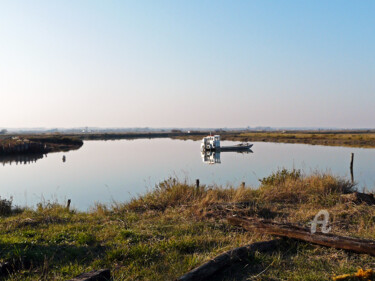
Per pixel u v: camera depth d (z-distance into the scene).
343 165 31.89
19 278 4.93
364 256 5.48
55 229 7.84
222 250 5.82
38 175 29.67
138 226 7.98
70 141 80.12
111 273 5.07
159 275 4.99
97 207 11.93
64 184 24.28
